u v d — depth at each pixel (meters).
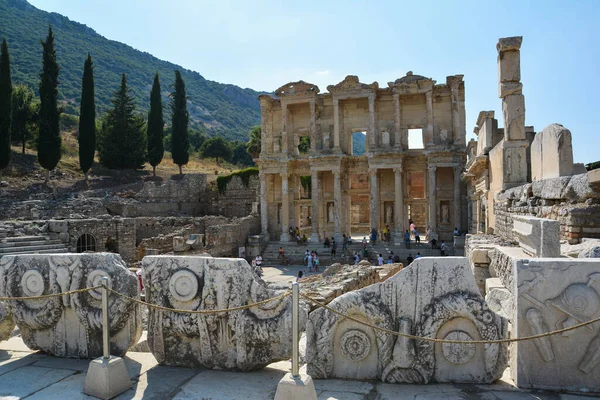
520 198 16.14
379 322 6.38
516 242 13.67
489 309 6.12
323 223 47.22
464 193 41.97
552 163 13.54
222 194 55.59
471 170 27.00
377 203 42.91
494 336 6.07
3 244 25.20
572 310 5.80
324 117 46.75
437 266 6.27
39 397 6.15
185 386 6.42
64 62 162.88
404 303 6.35
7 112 45.66
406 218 44.75
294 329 5.53
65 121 89.06
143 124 68.06
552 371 5.93
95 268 7.43
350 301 6.48
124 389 6.30
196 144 115.38
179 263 7.13
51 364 7.43
